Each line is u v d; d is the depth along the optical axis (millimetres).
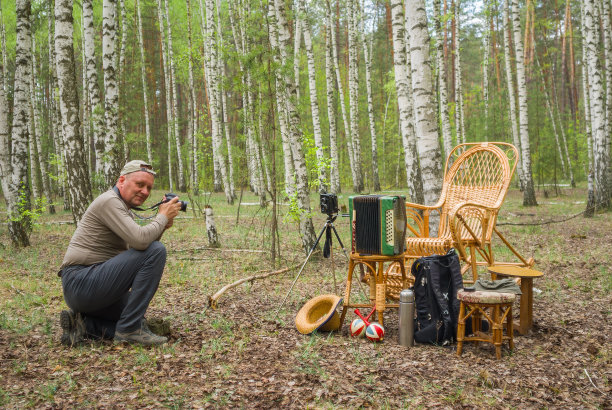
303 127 10086
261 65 7488
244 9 16109
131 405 2713
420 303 4043
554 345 3869
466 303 3629
